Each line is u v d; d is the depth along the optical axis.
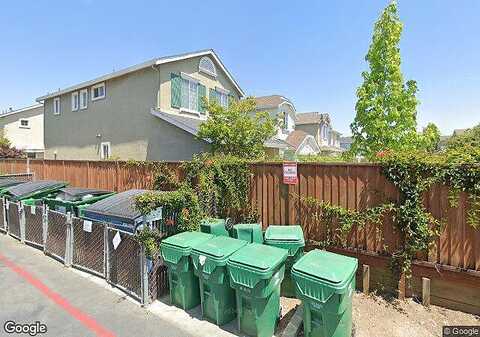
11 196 9.66
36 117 33.56
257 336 4.14
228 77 20.17
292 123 29.86
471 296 4.71
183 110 16.64
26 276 6.23
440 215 4.91
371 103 10.70
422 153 5.25
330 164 5.91
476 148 4.99
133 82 16.52
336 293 3.48
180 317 4.72
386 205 5.31
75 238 6.74
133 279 5.38
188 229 6.12
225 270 4.43
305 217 6.21
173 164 8.27
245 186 6.94
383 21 10.64
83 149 19.47
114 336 4.21
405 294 5.25
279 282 4.32
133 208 6.04
